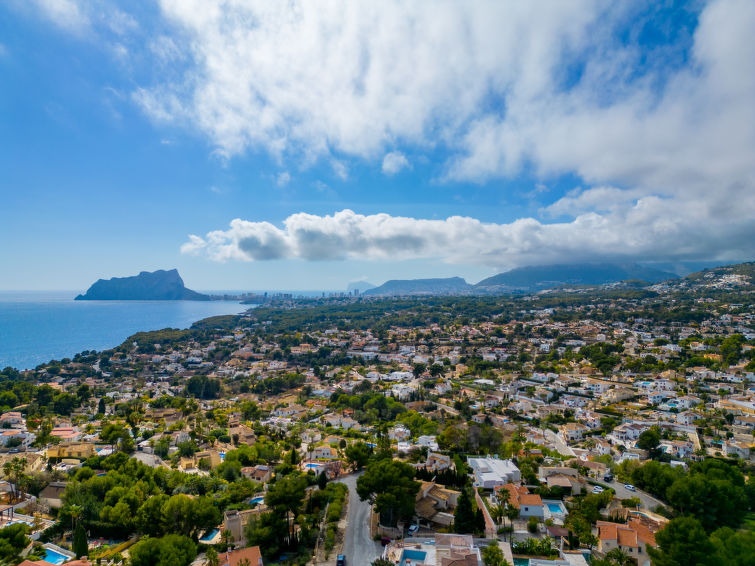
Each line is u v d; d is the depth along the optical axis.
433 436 176.25
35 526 102.94
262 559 92.75
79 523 97.06
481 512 96.69
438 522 103.06
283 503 103.88
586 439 193.88
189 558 88.12
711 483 111.31
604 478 138.62
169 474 134.25
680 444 169.25
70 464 145.75
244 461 156.50
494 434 163.50
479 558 81.50
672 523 85.62
